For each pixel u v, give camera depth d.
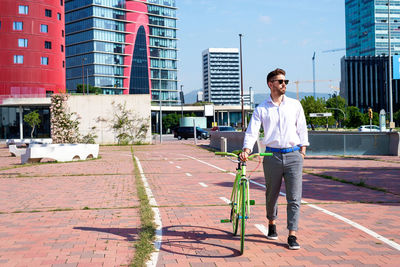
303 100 90.94
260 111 4.93
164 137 67.62
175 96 151.25
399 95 144.12
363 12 157.00
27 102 63.34
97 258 4.57
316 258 4.50
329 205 7.63
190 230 5.82
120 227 6.10
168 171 14.65
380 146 21.41
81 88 121.00
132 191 9.82
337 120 102.62
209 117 132.25
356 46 162.62
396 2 149.62
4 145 48.12
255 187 10.10
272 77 4.84
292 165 4.80
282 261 4.40
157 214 6.94
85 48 130.62
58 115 37.72
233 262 4.38
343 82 146.50
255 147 21.67
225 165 16.86
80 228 6.06
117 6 133.75
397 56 34.38
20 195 9.48
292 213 4.84
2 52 71.06
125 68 135.62
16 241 5.37
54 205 8.07
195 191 9.69
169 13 149.50
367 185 9.98
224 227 6.00
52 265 4.34
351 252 4.71
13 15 71.56
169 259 4.51
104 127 41.84
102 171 14.93
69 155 20.45
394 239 5.25
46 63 74.56
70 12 133.88
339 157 20.20
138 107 42.25
